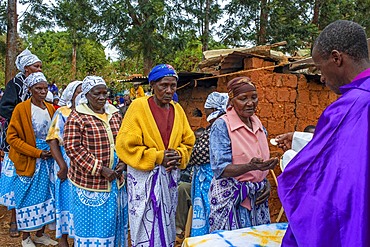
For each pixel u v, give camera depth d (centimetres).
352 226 133
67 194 407
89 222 334
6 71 1321
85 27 1528
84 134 336
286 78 531
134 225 300
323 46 168
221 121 279
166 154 295
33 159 417
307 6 1432
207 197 335
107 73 2517
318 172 148
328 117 154
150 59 1471
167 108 308
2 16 1407
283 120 531
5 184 452
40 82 412
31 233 496
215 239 200
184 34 1470
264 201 292
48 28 1469
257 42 1396
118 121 361
